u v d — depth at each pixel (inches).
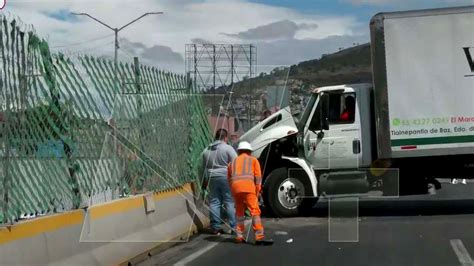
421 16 522.3
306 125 553.6
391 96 525.3
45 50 297.6
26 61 277.4
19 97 269.9
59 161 306.7
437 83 523.5
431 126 524.1
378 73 526.6
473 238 413.7
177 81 524.1
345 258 356.2
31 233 263.9
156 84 466.0
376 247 388.2
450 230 449.4
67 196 311.9
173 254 380.5
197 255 374.3
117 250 335.9
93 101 350.6
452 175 548.4
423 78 523.5
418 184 552.1
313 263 343.6
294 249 389.1
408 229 459.2
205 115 613.6
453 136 523.2
